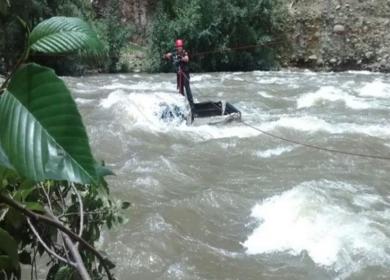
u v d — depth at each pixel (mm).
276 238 6516
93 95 15648
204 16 23844
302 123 12109
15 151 1055
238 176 8656
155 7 25578
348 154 9906
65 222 2283
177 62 12797
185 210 7152
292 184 8188
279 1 24594
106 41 22625
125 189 7773
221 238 6512
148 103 12273
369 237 6352
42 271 4652
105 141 10383
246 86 17797
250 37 24000
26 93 1093
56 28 1347
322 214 6875
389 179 8617
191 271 5715
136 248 5988
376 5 23734
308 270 5801
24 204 1757
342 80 19375
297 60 24312
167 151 10008
